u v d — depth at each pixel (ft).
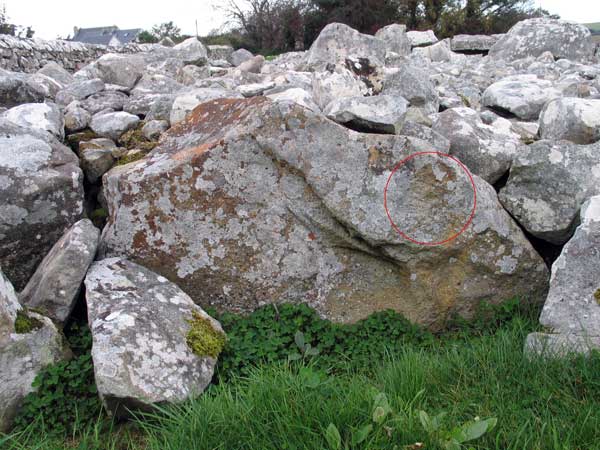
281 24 82.94
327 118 12.67
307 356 11.37
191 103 16.40
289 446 8.03
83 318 11.80
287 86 18.53
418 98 17.58
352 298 12.79
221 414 8.59
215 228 12.47
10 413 9.48
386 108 13.61
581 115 14.46
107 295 10.74
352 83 17.69
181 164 12.28
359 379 10.02
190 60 30.19
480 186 12.71
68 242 11.38
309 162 12.15
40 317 10.17
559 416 8.58
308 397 8.81
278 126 12.14
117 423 9.64
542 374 9.48
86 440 9.02
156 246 12.46
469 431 7.74
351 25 80.28
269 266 12.63
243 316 12.71
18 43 32.09
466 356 10.44
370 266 12.79
